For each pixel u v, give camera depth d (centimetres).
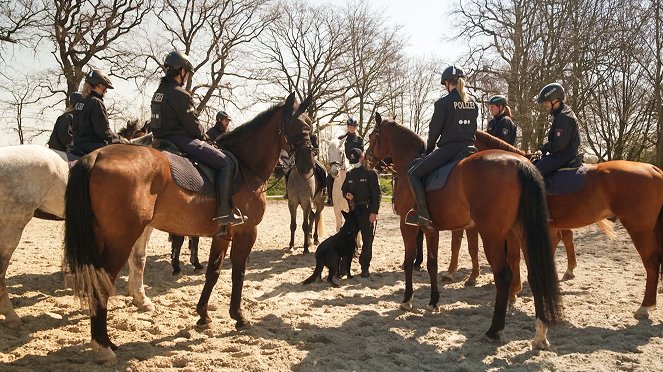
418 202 573
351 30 3322
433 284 638
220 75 3081
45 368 434
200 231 502
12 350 475
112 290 424
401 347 499
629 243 1180
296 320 592
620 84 2452
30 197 538
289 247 1113
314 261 984
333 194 1108
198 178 485
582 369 439
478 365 456
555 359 461
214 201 500
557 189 637
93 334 437
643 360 461
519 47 2247
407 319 604
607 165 626
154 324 562
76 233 404
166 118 500
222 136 561
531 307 654
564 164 646
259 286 764
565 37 2131
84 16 2542
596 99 2402
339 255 799
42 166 546
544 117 2119
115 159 424
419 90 3862
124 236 423
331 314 623
